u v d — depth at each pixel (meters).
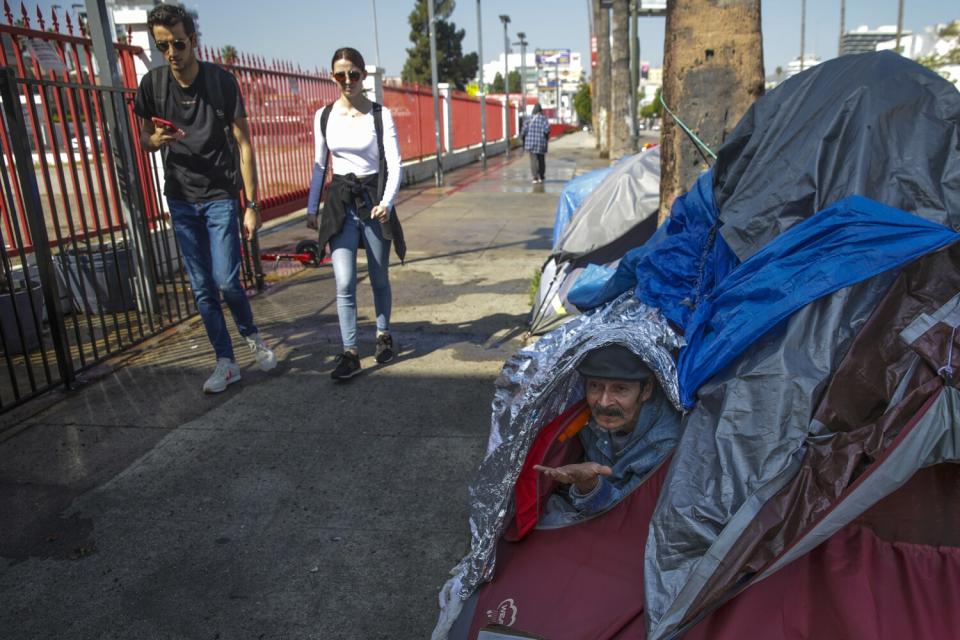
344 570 2.78
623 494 1.99
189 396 4.41
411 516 3.12
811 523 1.58
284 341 5.39
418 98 19.06
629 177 5.03
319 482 3.40
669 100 3.86
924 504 1.68
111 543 2.98
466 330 5.57
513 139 37.88
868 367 1.71
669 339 2.06
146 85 4.07
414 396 4.34
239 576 2.76
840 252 1.85
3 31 5.21
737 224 2.13
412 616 2.53
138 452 3.72
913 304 1.74
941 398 1.59
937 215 1.87
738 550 1.59
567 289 5.12
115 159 5.66
